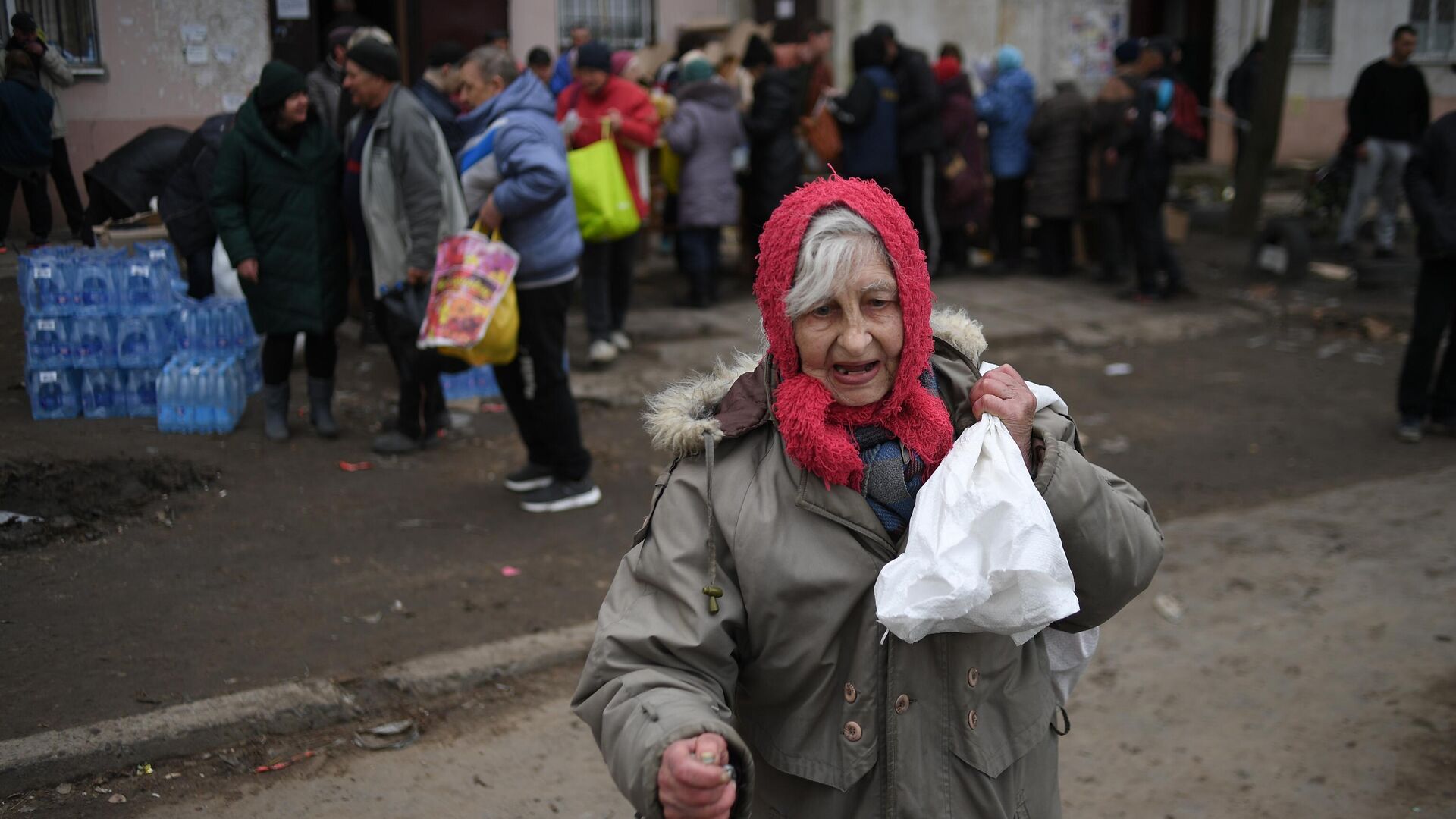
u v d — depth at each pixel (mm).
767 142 9203
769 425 1839
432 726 3623
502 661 3893
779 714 1836
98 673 3672
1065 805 3301
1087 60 14867
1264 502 5629
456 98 6414
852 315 1717
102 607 4145
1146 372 7977
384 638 4023
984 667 1794
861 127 9539
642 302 9438
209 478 5402
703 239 8961
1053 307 9406
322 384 6031
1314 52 16406
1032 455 1821
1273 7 11578
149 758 3324
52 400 5820
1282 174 15945
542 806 3248
